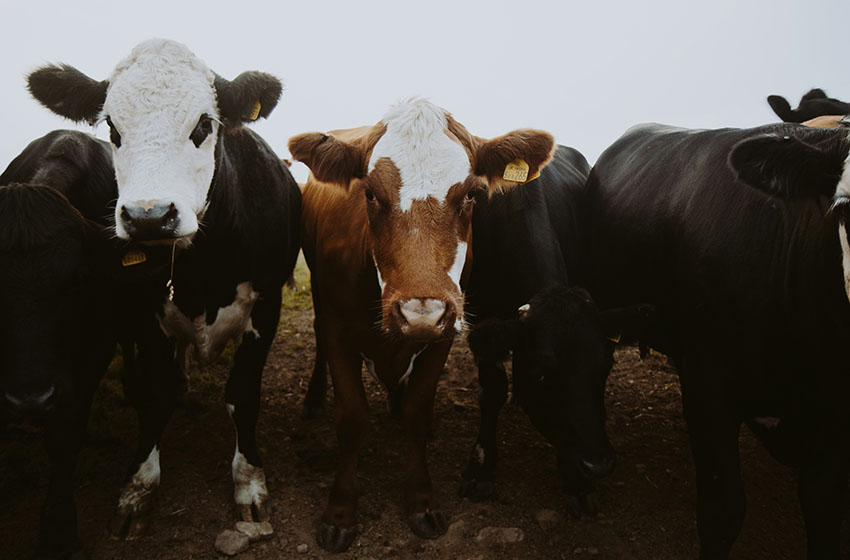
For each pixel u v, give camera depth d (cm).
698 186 313
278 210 372
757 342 264
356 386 331
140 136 268
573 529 328
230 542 304
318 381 458
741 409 283
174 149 272
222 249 328
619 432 440
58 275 275
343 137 438
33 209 276
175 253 316
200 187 286
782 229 256
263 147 393
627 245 374
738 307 270
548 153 299
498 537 317
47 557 291
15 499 343
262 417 454
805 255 241
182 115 275
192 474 369
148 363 332
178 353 461
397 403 448
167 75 279
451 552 309
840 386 244
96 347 312
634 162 405
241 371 352
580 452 296
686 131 392
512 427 446
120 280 289
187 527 321
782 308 252
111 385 485
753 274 265
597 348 299
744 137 308
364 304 322
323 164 295
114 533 310
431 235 271
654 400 491
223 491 353
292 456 396
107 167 391
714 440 284
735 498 277
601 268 410
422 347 335
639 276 366
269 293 365
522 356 313
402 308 262
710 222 293
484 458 363
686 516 341
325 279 341
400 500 350
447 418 460
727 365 278
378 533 321
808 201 221
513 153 300
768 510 345
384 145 281
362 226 316
